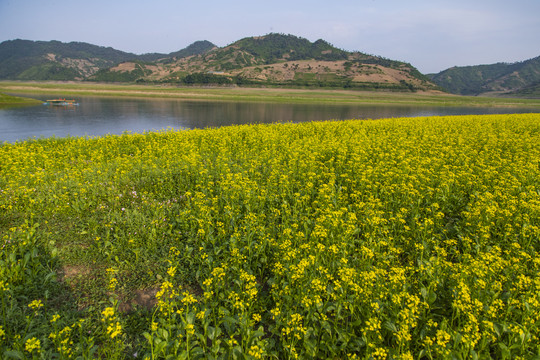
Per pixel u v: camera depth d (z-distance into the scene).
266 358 4.65
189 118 52.69
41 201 8.70
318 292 5.45
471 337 4.27
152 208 8.83
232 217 8.07
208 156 14.44
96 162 13.44
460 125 25.67
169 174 11.81
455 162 13.30
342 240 6.95
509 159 13.98
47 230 7.73
